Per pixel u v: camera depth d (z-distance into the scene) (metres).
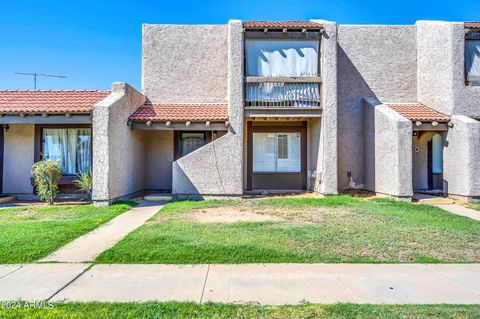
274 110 14.66
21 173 14.80
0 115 13.12
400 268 6.05
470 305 4.50
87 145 14.77
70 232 8.17
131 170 14.52
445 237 7.91
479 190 13.20
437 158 16.56
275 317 4.14
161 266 6.08
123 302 4.55
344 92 16.59
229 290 5.03
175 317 4.12
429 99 15.77
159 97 16.62
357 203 12.42
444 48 14.77
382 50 16.78
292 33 14.62
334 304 4.52
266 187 16.72
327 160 14.43
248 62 14.81
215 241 7.34
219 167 14.10
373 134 15.25
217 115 14.59
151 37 16.77
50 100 14.04
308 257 6.50
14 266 6.04
